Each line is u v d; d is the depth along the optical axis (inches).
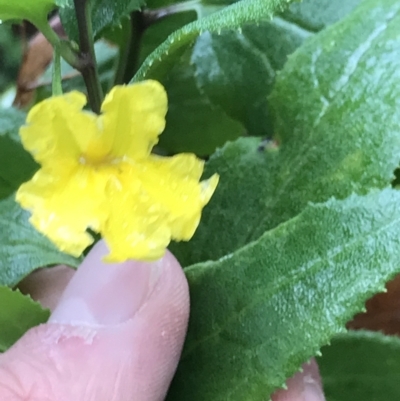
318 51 4.4
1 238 4.6
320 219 3.7
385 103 4.1
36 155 3.4
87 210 3.4
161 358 4.1
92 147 3.6
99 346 4.1
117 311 4.2
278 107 4.5
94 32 4.6
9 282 4.5
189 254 4.5
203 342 4.1
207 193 3.6
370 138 4.1
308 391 4.5
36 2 3.7
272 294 3.7
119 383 4.0
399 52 4.2
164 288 4.2
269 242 3.9
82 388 3.9
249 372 3.7
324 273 3.6
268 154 4.4
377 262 3.4
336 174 4.1
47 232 3.3
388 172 4.0
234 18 3.6
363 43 4.3
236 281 4.0
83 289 4.3
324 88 4.3
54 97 3.4
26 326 4.4
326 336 3.4
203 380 4.0
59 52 4.0
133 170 3.6
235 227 4.4
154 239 3.4
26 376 3.9
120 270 4.3
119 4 4.5
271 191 4.3
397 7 4.4
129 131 3.6
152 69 4.1
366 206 3.6
